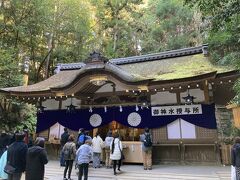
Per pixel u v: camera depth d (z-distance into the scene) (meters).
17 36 19.23
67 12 21.03
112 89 12.41
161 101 11.48
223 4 6.27
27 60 21.66
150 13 27.47
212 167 9.74
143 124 11.52
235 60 8.80
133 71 13.64
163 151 11.23
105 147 10.32
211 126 10.43
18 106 18.33
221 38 10.51
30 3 18.41
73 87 11.48
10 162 5.07
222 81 10.01
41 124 13.88
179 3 22.77
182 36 22.47
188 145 10.74
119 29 26.83
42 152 4.95
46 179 8.49
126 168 9.99
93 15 27.42
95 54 11.21
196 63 12.10
